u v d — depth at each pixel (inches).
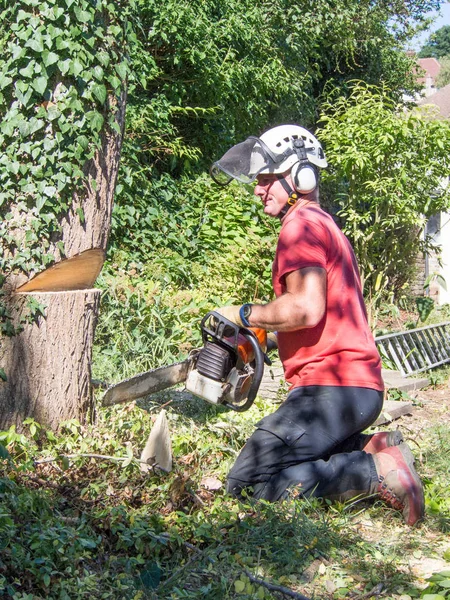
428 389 327.3
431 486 173.9
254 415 211.0
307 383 156.0
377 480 153.3
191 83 423.8
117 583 117.0
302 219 153.6
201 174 425.1
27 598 107.0
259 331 159.0
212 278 342.3
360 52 647.1
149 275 324.5
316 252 150.6
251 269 361.1
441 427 233.5
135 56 376.8
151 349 259.6
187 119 439.2
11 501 127.8
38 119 166.4
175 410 212.4
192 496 148.5
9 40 166.1
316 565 134.3
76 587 113.5
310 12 530.3
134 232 354.3
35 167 167.8
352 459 154.1
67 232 171.9
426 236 372.2
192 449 176.4
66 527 125.5
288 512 144.0
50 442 165.5
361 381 154.4
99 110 174.1
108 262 322.0
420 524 155.2
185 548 132.8
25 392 167.8
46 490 143.6
